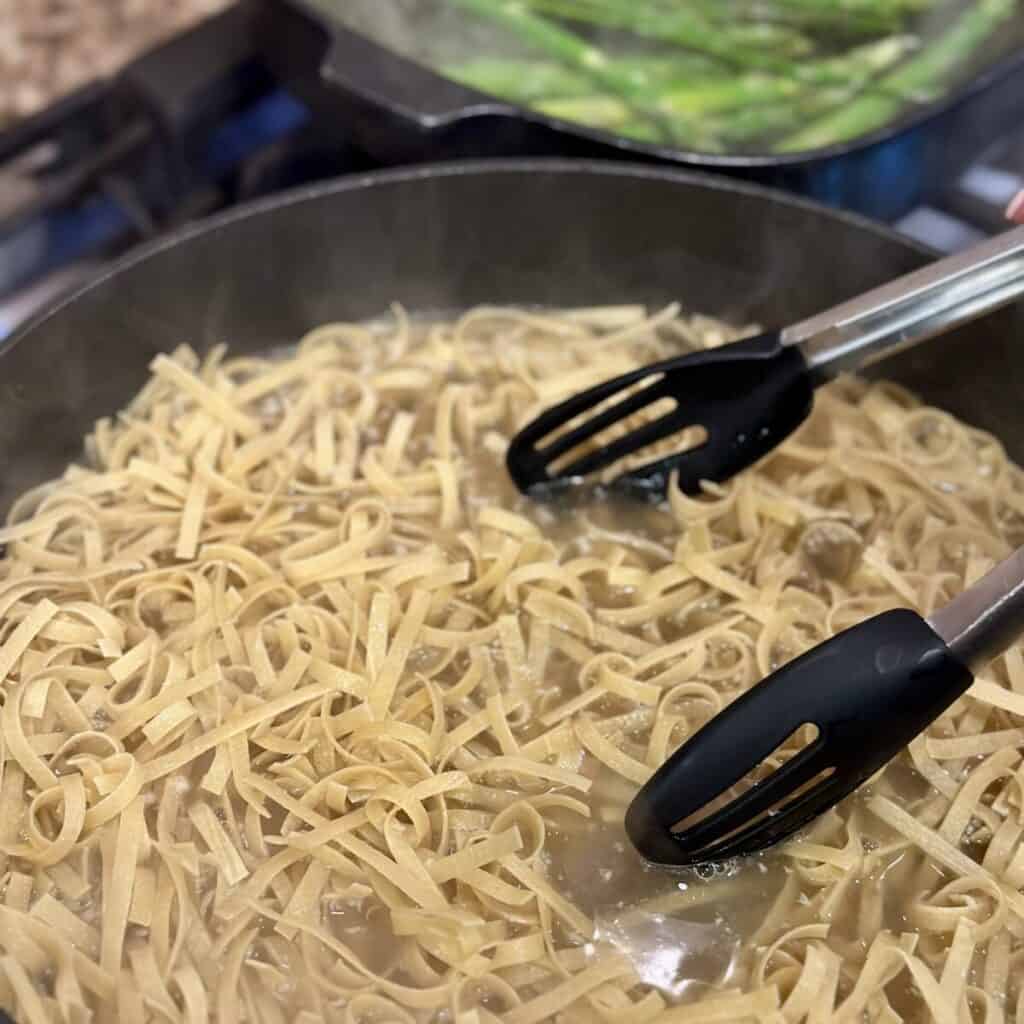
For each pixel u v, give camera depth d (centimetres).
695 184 44
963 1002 34
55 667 39
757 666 40
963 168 50
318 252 46
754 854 36
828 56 55
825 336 38
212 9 58
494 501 44
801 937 35
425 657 40
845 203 48
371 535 42
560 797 36
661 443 44
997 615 30
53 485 43
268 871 35
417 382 47
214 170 55
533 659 40
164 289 44
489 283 48
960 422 46
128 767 36
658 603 41
